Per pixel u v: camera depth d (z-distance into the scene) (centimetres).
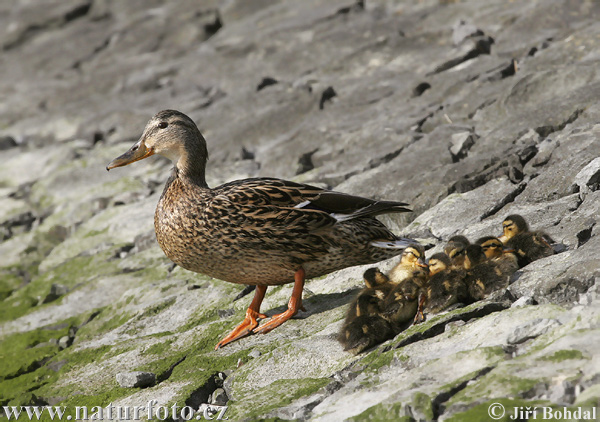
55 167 2016
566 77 1434
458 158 1334
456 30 1941
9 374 1048
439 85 1716
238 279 974
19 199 1900
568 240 868
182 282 1190
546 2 1909
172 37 2898
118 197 1688
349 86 1930
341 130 1658
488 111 1477
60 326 1198
